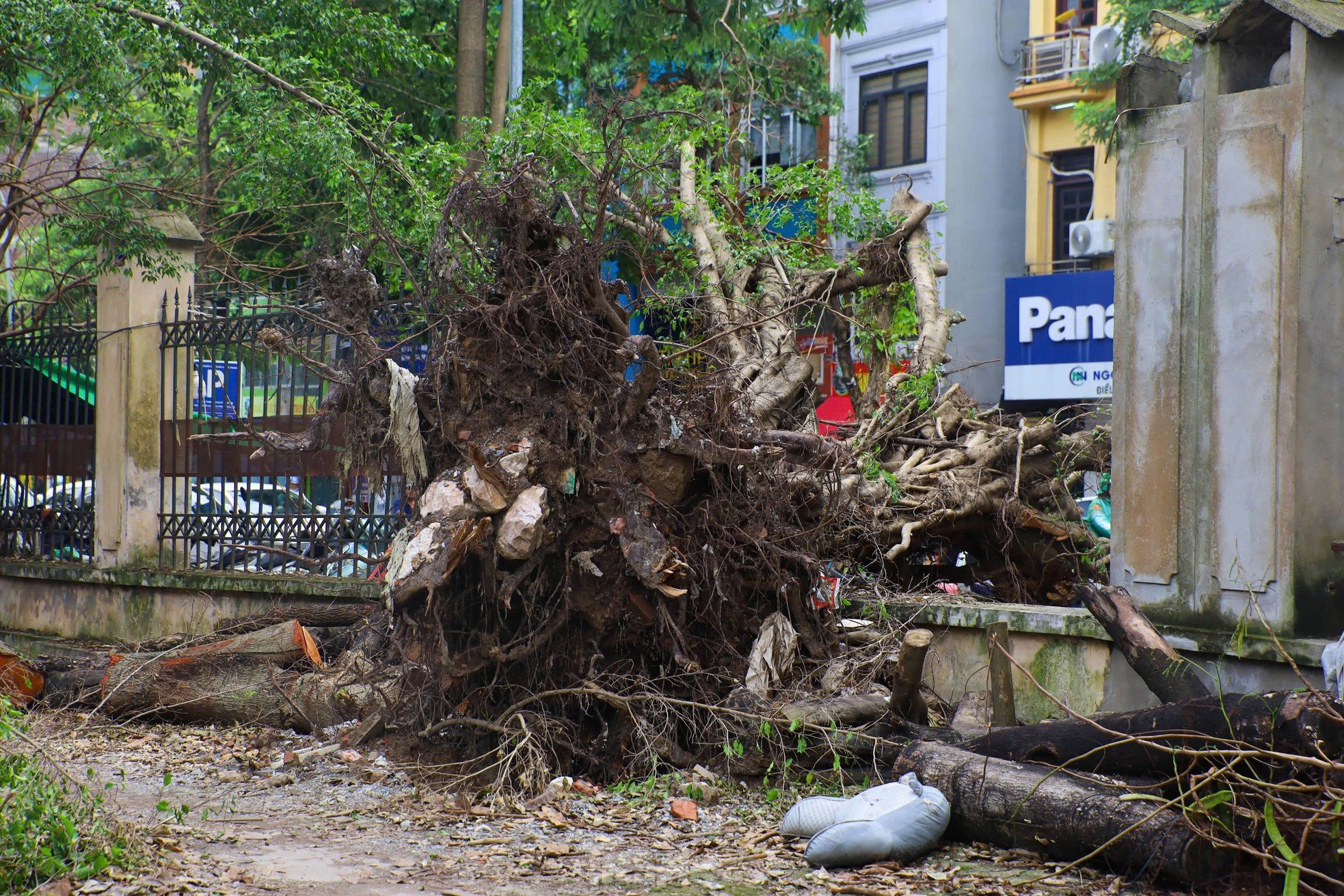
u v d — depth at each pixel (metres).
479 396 7.79
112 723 9.42
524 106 13.93
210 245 16.97
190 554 12.05
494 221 7.68
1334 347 7.05
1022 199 27.06
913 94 26.61
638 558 7.24
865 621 8.64
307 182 16.72
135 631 12.35
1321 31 6.80
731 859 5.93
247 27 15.55
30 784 5.59
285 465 11.00
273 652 9.34
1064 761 6.32
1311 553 6.92
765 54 22.81
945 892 5.43
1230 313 7.18
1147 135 7.65
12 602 13.76
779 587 8.00
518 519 7.13
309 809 6.88
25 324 14.09
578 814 6.71
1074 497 12.37
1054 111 25.75
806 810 6.25
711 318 11.05
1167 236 7.50
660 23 20.17
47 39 12.61
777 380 10.55
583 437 7.56
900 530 9.52
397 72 20.28
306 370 10.64
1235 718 5.71
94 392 12.91
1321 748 5.42
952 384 11.45
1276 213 6.99
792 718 7.10
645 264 11.68
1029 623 7.88
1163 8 20.38
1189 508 7.32
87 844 5.78
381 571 10.19
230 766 8.04
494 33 21.30
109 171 14.98
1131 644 6.92
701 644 7.78
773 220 13.10
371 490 9.39
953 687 8.32
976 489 9.74
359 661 9.02
